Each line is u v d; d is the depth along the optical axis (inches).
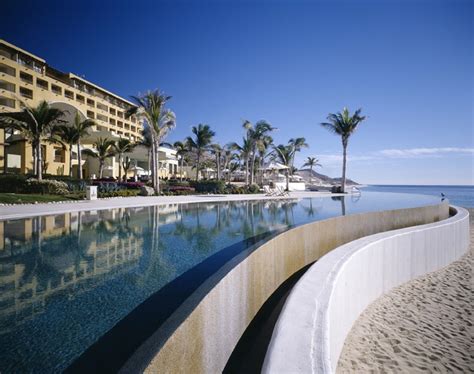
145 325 120.3
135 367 68.9
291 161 1566.2
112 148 1298.0
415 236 257.0
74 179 890.1
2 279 174.1
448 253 303.7
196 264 208.5
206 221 418.0
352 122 1248.8
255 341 138.3
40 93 1610.5
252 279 156.9
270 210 574.2
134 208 565.0
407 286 236.8
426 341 153.6
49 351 101.4
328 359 68.9
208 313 105.8
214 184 1175.0
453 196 1876.2
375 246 206.5
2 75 1393.9
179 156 1808.6
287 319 89.3
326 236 280.1
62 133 1000.9
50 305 137.7
